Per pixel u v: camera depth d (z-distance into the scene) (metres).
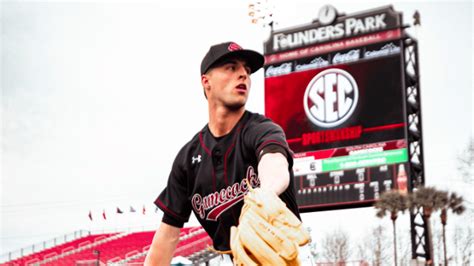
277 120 34.00
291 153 3.23
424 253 31.42
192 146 3.83
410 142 31.61
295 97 33.84
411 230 31.56
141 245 37.16
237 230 2.39
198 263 30.70
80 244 38.66
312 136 33.16
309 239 2.25
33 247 35.81
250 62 3.53
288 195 3.55
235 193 3.60
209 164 3.70
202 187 3.75
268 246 2.26
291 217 2.30
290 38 34.41
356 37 33.03
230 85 3.49
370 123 32.09
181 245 34.22
